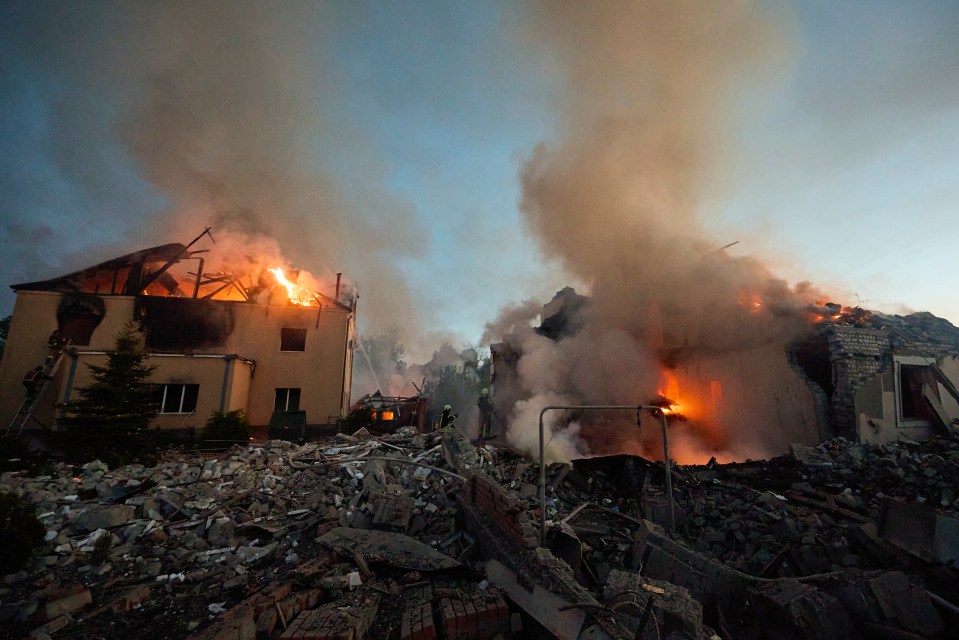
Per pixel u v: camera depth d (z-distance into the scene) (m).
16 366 16.84
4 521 4.93
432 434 12.18
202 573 4.97
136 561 5.29
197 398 16.53
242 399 18.14
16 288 17.50
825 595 4.20
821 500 7.46
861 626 4.05
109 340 17.84
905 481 7.44
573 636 3.33
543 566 4.18
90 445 10.59
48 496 6.84
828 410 10.88
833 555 5.51
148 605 4.35
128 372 12.03
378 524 6.36
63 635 3.80
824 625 3.94
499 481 8.77
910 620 4.05
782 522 6.45
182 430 15.96
